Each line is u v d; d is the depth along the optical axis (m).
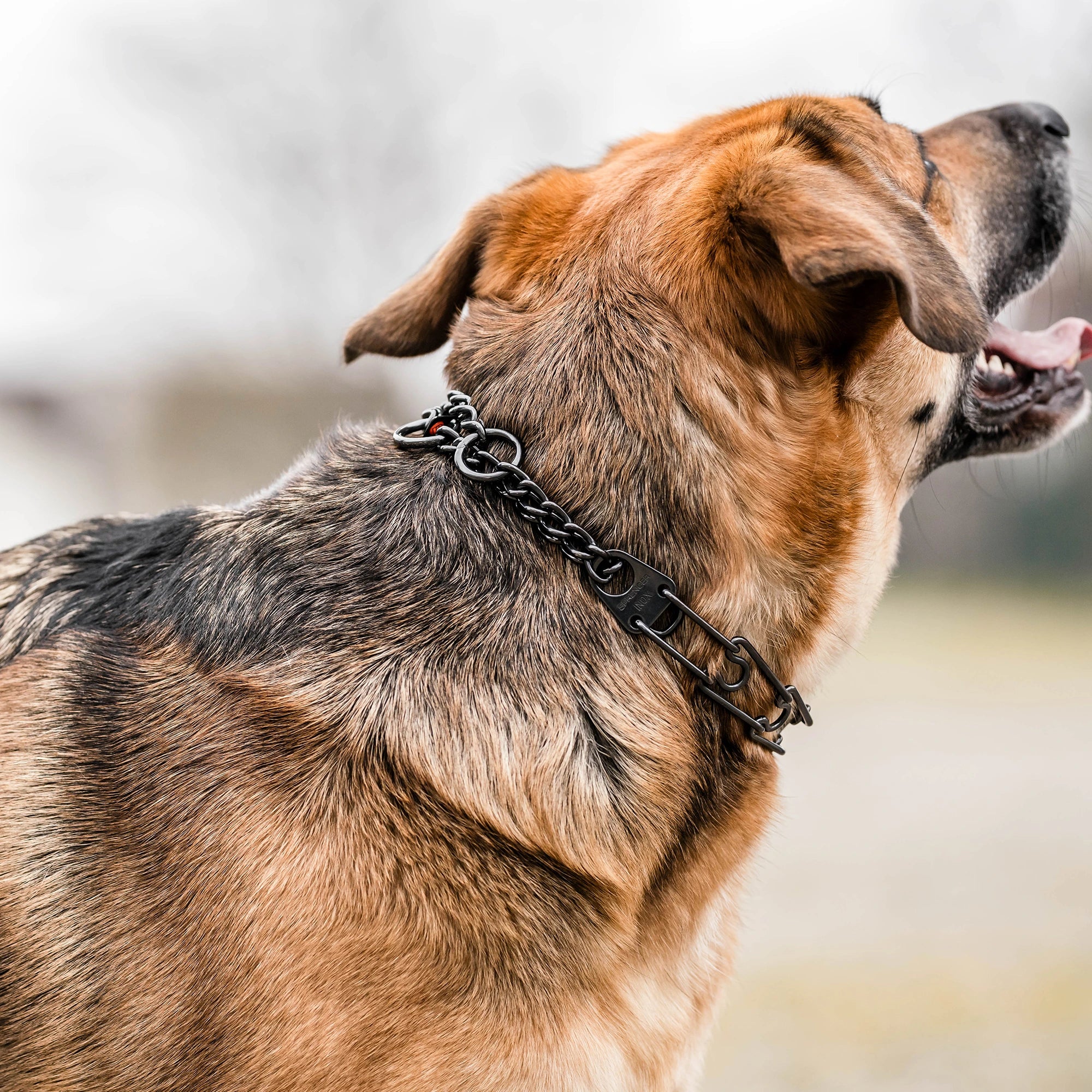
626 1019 2.01
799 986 4.66
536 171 2.75
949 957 4.95
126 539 2.46
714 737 2.16
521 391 2.24
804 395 2.27
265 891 1.86
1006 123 2.98
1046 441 2.87
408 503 2.21
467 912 1.89
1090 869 6.18
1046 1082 3.75
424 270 2.82
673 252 2.23
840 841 6.76
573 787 2.00
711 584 2.13
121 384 18.36
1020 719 10.41
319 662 2.04
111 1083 1.87
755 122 2.38
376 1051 1.83
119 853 1.94
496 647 2.05
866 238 1.91
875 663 14.04
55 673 2.12
